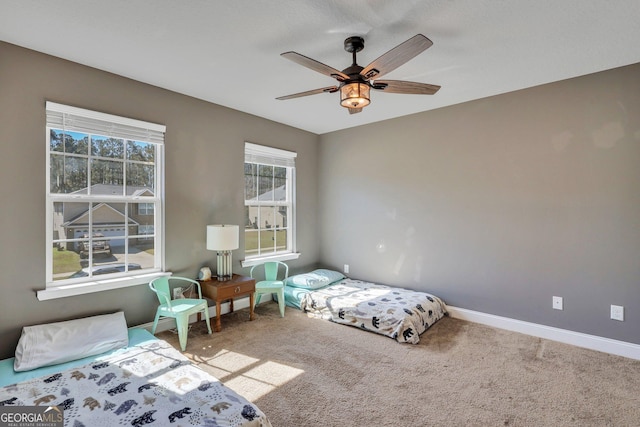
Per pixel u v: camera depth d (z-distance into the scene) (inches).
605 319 105.3
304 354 103.6
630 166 100.5
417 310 123.8
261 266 159.8
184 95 125.8
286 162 170.7
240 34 83.0
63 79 96.3
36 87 91.9
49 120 94.2
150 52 92.5
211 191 135.9
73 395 65.4
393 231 158.7
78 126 99.5
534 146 118.1
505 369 94.1
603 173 105.0
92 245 105.6
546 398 80.0
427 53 92.3
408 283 153.7
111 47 89.7
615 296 103.4
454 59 96.0
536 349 107.0
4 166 87.4
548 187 115.5
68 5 70.7
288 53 67.8
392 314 120.2
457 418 72.6
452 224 139.3
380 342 113.0
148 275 115.9
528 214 119.9
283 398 79.8
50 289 94.4
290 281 160.4
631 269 100.8
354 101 82.1
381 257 163.5
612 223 103.7
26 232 91.0
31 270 92.0
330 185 185.2
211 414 59.1
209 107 134.5
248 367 95.0
